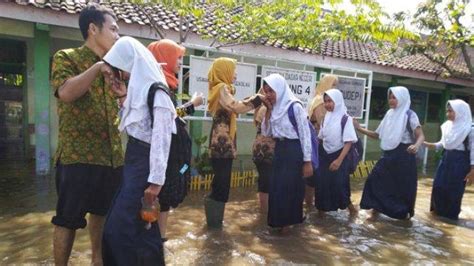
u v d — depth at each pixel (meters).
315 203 5.08
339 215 5.26
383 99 12.43
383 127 5.21
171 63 3.33
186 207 5.22
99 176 2.81
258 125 4.81
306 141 4.11
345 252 3.94
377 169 5.24
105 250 2.38
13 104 8.27
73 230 2.80
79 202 2.75
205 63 6.02
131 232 2.28
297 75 7.10
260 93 4.70
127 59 2.32
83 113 2.72
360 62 9.55
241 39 6.95
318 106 5.31
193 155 7.40
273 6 6.73
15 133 8.39
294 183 4.19
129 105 2.32
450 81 12.04
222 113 4.17
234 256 3.68
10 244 3.76
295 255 3.79
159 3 6.30
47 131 6.59
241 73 6.48
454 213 5.31
